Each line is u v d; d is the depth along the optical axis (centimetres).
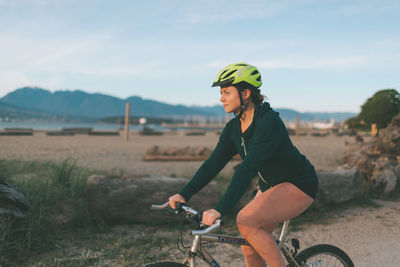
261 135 186
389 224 537
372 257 404
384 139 954
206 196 529
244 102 196
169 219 510
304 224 544
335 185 635
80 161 1226
